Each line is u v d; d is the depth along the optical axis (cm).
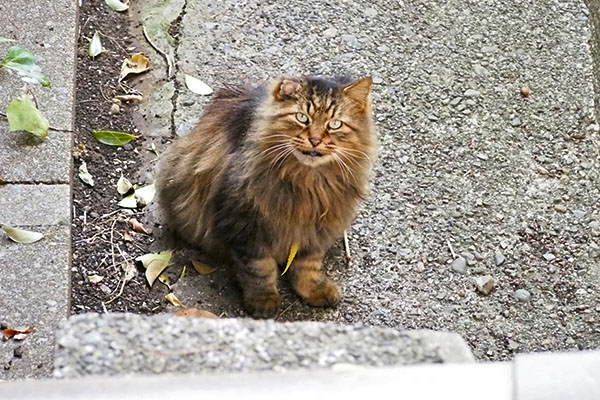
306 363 218
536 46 506
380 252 395
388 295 378
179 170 374
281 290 381
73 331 223
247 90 366
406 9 520
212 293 373
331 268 387
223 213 351
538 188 430
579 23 523
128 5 504
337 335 228
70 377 211
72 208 383
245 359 218
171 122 444
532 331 368
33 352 307
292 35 495
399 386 203
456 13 521
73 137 407
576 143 456
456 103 469
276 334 227
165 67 471
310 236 356
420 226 407
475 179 432
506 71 490
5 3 449
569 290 385
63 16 451
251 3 512
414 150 442
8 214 358
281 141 325
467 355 223
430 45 500
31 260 341
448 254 396
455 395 202
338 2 518
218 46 485
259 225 346
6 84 409
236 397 199
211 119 367
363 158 339
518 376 204
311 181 337
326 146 323
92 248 378
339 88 323
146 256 377
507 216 416
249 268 361
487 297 380
